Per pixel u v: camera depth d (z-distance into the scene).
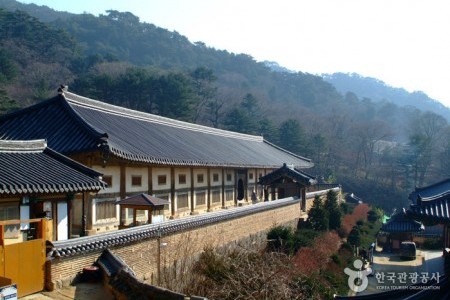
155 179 26.50
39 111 24.19
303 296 18.66
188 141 34.53
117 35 159.38
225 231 24.95
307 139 95.25
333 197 41.94
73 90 72.69
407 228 42.78
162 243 18.55
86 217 20.53
